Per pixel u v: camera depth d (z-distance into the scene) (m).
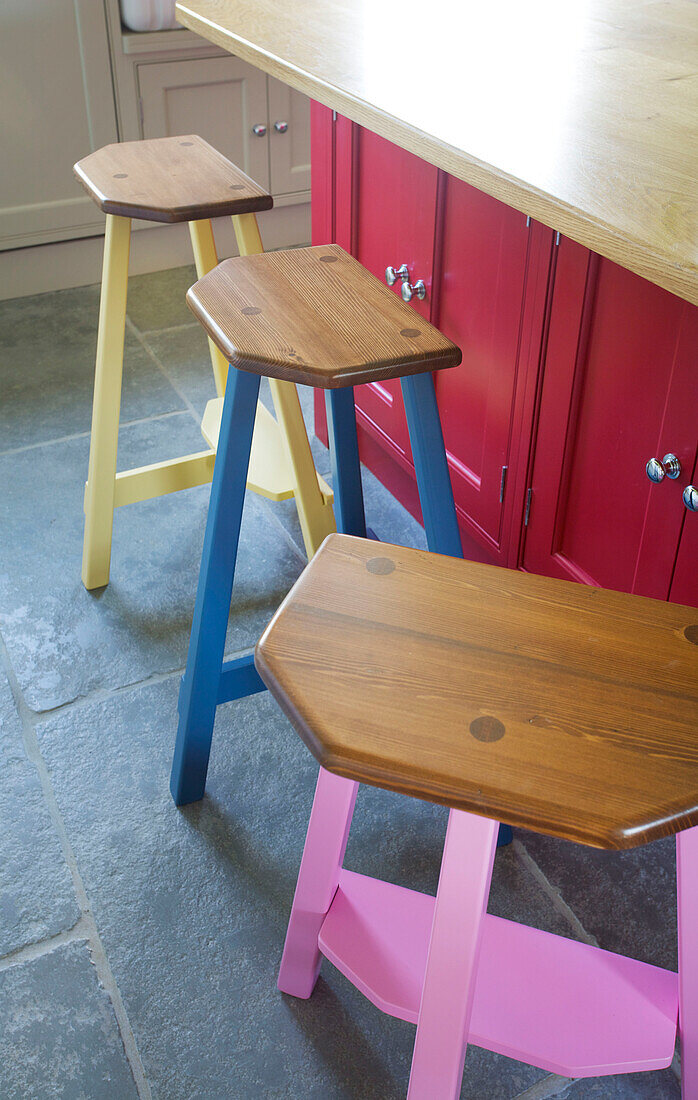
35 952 1.46
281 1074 1.33
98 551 2.07
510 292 1.63
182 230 3.49
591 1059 1.16
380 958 1.25
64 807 1.67
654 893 1.56
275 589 2.14
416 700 0.81
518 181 1.15
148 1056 1.34
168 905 1.53
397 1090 1.31
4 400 2.79
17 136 3.05
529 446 1.71
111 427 1.92
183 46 3.11
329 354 1.18
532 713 0.81
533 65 1.59
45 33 2.92
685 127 1.32
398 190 1.86
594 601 0.94
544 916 1.52
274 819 1.67
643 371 1.41
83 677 1.92
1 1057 1.34
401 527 2.33
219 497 1.37
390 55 1.64
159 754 1.78
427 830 1.65
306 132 3.48
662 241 1.00
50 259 3.33
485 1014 1.20
